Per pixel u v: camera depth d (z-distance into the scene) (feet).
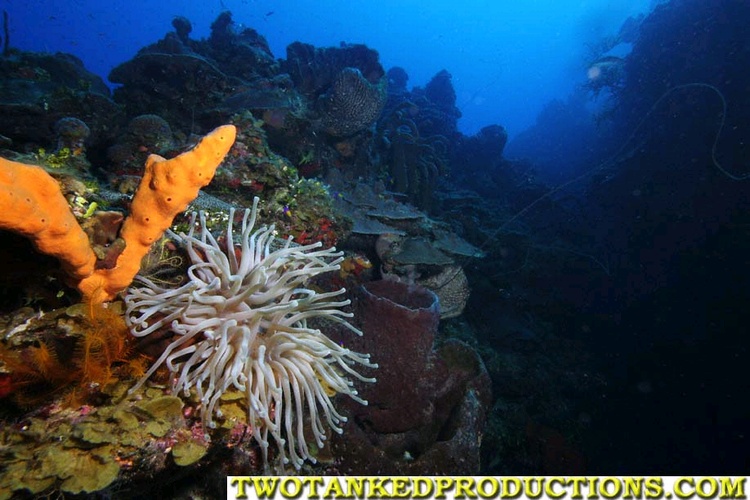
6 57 22.70
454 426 12.89
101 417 5.88
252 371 7.24
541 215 42.96
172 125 22.90
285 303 7.36
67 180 6.05
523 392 26.53
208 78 23.02
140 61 22.16
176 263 7.88
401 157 30.48
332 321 12.81
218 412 6.58
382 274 19.66
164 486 8.43
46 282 6.12
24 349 5.94
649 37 38.93
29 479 5.13
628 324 35.42
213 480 8.98
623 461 27.91
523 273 34.50
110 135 20.27
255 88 24.21
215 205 11.27
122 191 12.23
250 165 14.66
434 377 13.46
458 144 49.24
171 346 6.63
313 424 7.62
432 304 13.39
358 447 11.18
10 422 5.87
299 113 23.18
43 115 18.24
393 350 12.67
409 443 13.11
